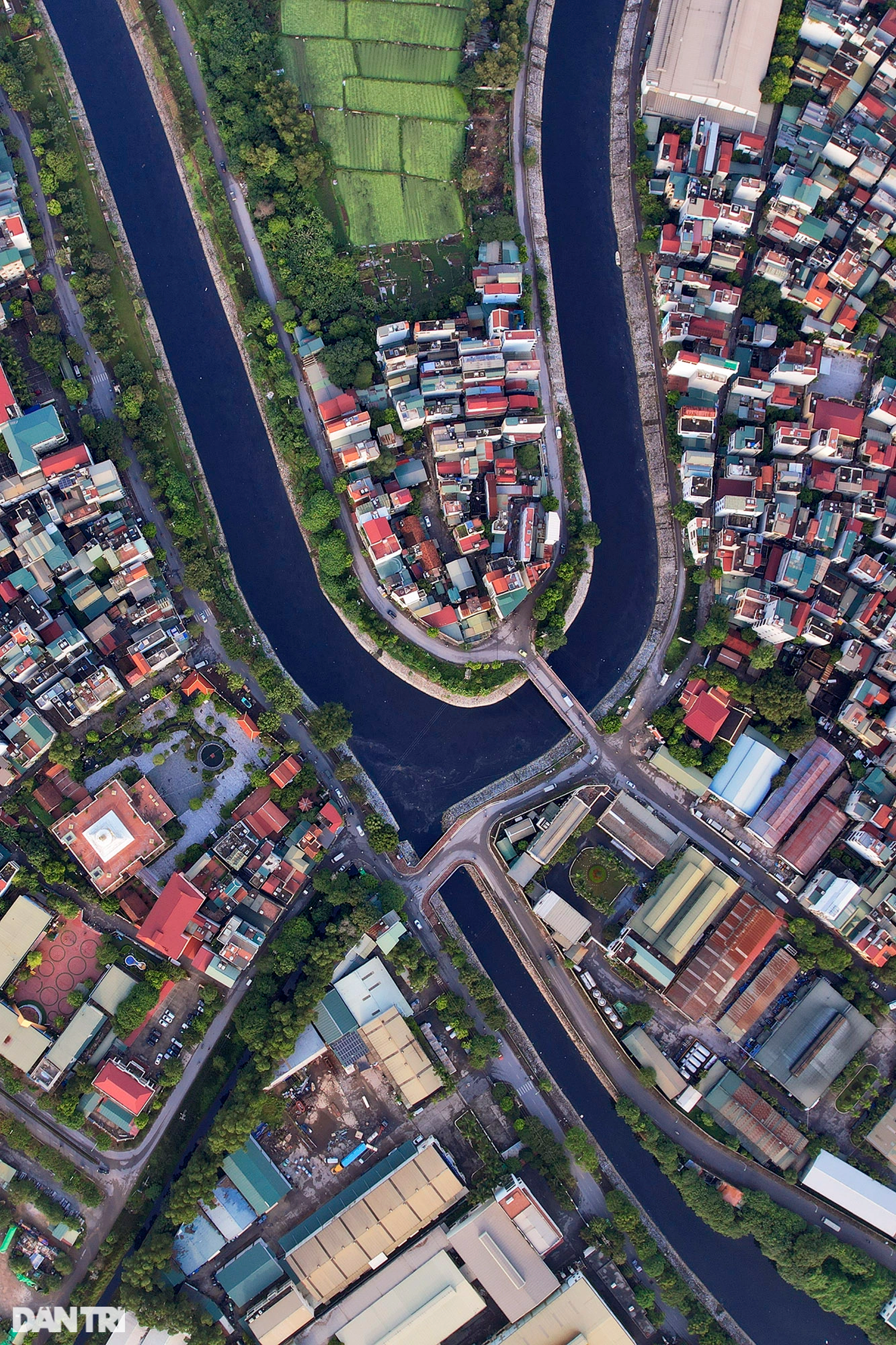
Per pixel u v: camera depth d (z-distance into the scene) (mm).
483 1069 133625
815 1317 130125
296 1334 124750
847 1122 133250
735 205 137875
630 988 135750
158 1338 122938
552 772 139750
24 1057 126125
